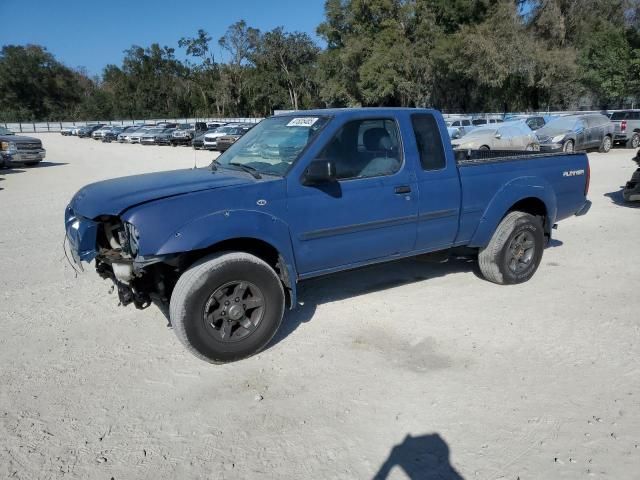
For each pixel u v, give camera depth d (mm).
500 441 3131
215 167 4875
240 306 4012
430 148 4965
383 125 4703
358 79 48281
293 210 4191
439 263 6609
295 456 3047
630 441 3109
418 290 5652
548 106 43562
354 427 3303
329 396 3650
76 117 92000
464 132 21969
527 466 2920
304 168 4250
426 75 43688
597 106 45250
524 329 4625
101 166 21953
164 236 3691
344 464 2975
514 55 37281
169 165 21844
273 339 4539
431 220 4996
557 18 39938
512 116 31953
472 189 5227
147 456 3064
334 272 4656
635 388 3660
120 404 3592
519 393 3619
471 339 4453
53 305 5418
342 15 49219
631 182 9828
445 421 3332
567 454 3010
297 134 4574
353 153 4523
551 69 37312
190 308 3803
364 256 4727
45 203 12078
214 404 3578
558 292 5523
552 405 3473
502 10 39312
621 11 43188
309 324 4836
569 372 3885
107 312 5219
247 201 3996
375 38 45844
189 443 3180
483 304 5219
